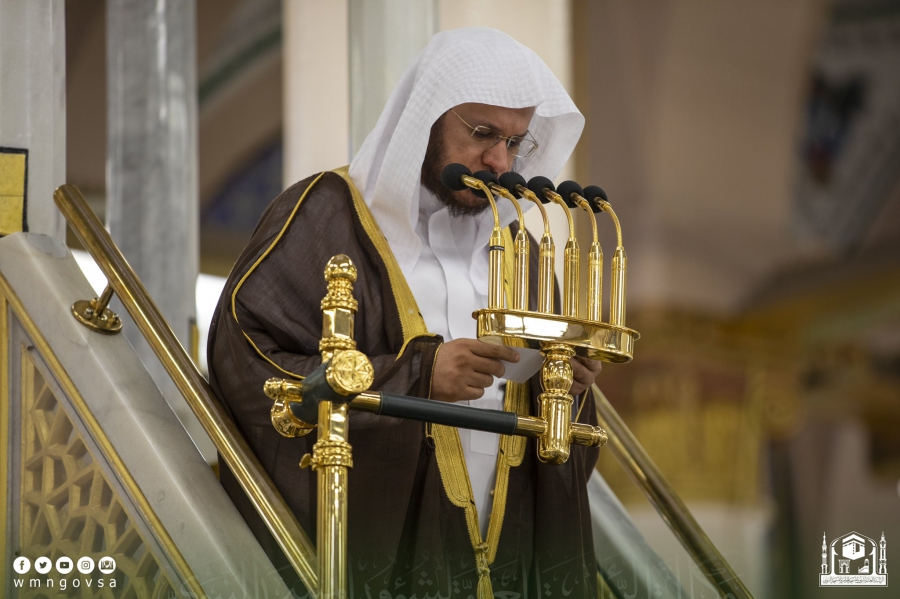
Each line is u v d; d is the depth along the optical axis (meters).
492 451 5.90
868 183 26.94
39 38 7.30
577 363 5.68
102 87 25.55
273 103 27.23
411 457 5.54
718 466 25.31
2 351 6.36
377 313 5.81
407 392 5.39
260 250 5.87
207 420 5.54
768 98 25.42
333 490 4.50
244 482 5.35
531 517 5.95
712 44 24.23
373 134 6.28
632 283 24.94
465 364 5.32
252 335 5.62
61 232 7.20
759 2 24.25
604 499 6.97
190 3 12.56
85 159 25.55
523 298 5.27
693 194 25.14
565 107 6.25
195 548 5.39
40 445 6.22
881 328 27.70
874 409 27.92
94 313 6.26
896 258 27.00
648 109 24.22
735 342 25.95
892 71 26.70
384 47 9.31
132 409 5.83
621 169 24.55
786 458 26.58
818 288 26.86
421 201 6.30
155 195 11.98
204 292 26.09
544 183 5.59
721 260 25.77
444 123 6.09
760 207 26.03
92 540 5.84
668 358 24.91
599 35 23.59
